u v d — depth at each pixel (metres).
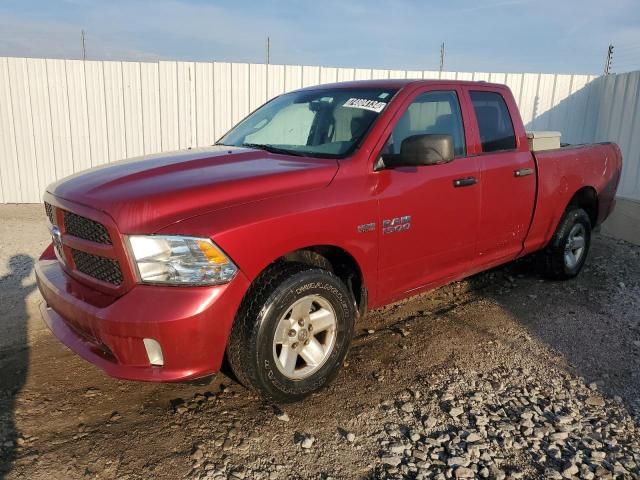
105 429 3.06
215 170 3.30
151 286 2.77
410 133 3.93
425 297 5.25
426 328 4.51
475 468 2.78
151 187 2.99
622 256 6.80
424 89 4.09
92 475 2.68
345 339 3.44
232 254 2.84
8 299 5.05
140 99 9.94
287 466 2.78
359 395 3.46
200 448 2.89
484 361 3.94
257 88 10.11
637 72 9.58
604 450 2.94
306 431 3.07
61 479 2.65
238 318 3.00
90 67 9.73
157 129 10.08
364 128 3.75
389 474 2.73
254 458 2.83
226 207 2.93
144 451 2.87
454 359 3.96
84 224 3.03
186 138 10.17
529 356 4.03
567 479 2.70
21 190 10.00
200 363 2.83
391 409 3.30
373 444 2.97
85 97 9.84
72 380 3.60
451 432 3.07
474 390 3.53
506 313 4.86
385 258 3.67
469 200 4.24
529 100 10.80
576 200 5.73
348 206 3.36
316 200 3.23
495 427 3.13
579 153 5.61
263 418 3.18
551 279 5.75
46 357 3.93
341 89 4.32
